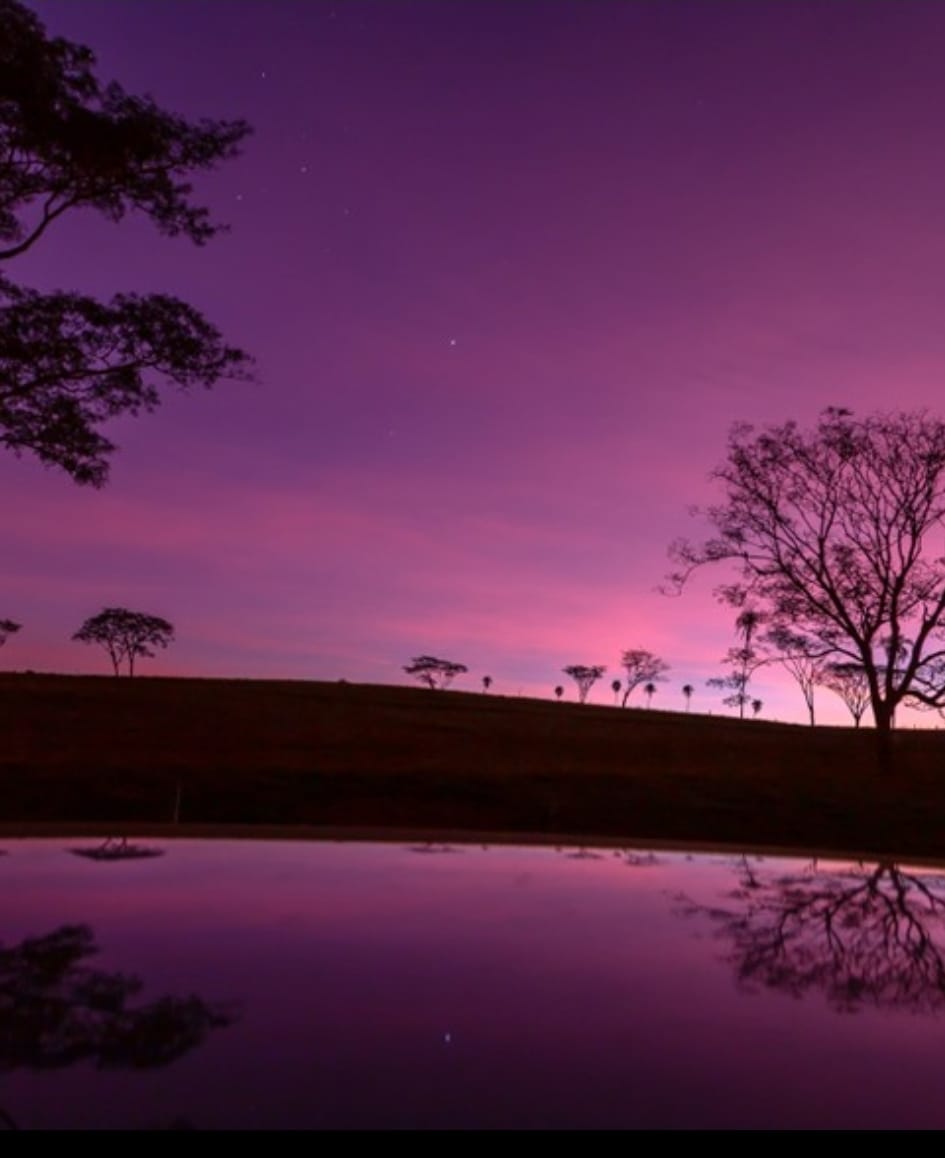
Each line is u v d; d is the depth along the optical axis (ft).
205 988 2.59
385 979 2.78
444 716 170.81
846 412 94.27
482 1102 1.91
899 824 71.51
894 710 94.38
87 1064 2.01
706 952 3.32
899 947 3.45
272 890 4.19
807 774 97.60
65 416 61.82
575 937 3.46
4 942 3.02
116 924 3.34
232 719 133.69
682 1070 2.17
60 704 135.13
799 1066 2.23
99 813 61.52
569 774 84.84
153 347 62.69
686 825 68.49
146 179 64.08
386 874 4.84
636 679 328.49
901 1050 2.37
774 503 94.99
